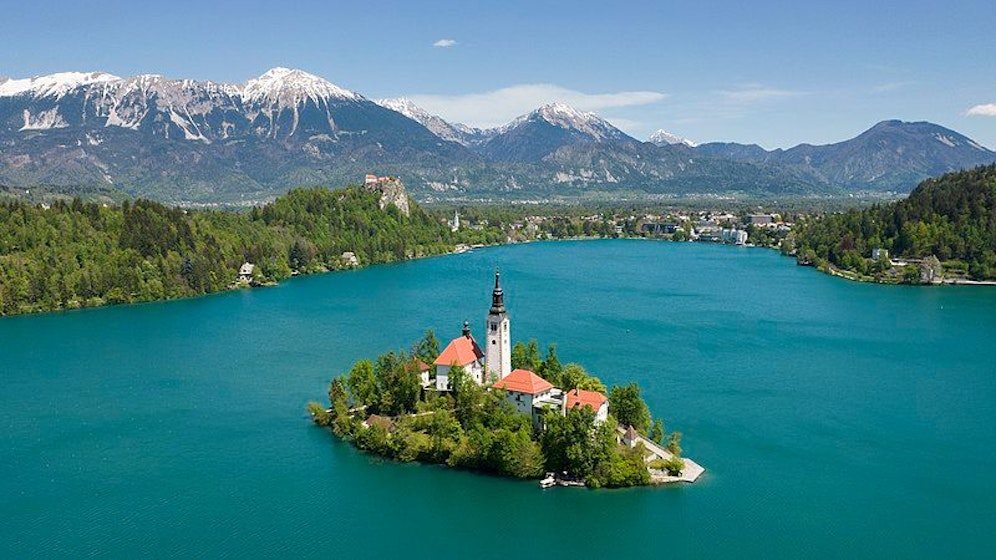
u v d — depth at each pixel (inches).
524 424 7160.4
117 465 7337.6
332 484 6865.2
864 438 7819.9
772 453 7421.3
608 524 6156.5
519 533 6067.9
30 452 7667.3
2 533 6107.3
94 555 5797.2
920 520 6220.5
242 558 5762.8
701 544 5900.6
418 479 6934.1
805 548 5826.8
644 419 7628.0
